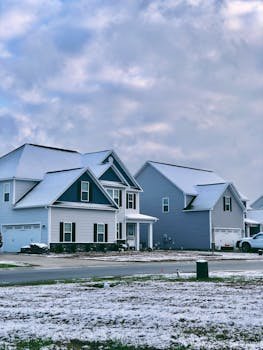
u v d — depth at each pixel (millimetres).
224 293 12883
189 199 53281
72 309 10156
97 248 40781
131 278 17766
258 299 11594
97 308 10273
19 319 9109
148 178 56062
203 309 10047
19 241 39750
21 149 45656
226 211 53188
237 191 54469
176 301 11305
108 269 23516
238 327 8203
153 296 12266
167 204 54125
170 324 8500
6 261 28203
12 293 13156
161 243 53875
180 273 20047
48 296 12461
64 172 41719
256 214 62031
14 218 40375
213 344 7031
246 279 16922
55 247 37875
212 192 52969
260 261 31031
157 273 20703
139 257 32750
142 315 9344
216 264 27750
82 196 40531
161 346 6969
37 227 38625
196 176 58281
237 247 48688
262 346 6887
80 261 28938
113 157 47781
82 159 48562
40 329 8156
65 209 38938
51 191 39406
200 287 14445
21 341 7340
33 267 25125
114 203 42656
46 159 45719
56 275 20156
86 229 40281
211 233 50719
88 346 7055
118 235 44875
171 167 57281
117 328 8211
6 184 41625
